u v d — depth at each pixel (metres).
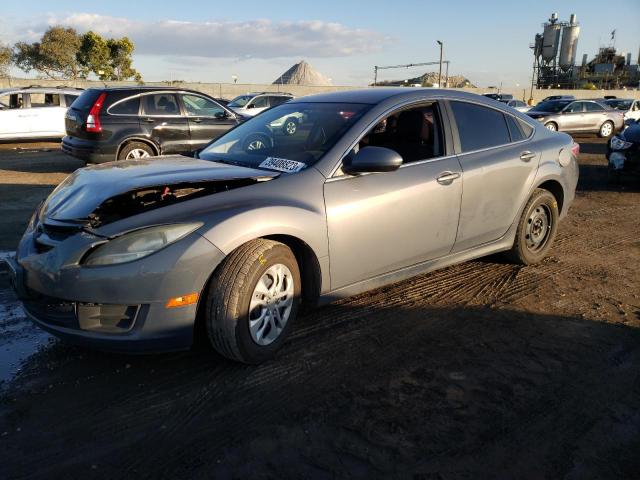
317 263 3.36
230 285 2.96
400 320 3.88
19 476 2.30
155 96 9.82
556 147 5.00
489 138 4.48
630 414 2.83
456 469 2.39
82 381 3.03
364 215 3.52
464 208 4.16
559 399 2.95
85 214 2.94
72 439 2.54
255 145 3.99
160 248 2.79
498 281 4.70
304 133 3.83
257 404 2.84
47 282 2.85
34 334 3.60
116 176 3.30
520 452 2.51
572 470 2.41
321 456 2.46
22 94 14.88
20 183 9.25
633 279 4.87
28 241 3.13
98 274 2.75
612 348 3.55
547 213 5.07
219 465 2.39
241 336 3.02
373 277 3.76
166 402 2.84
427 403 2.88
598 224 6.97
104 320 2.84
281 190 3.25
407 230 3.79
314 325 3.76
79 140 9.54
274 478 2.32
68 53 46.56
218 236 2.89
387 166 3.37
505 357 3.39
